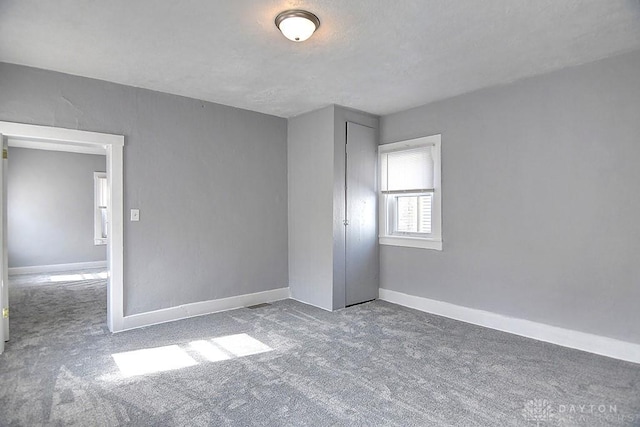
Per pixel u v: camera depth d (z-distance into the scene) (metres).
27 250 7.04
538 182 3.31
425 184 4.25
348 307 4.39
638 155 2.79
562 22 2.38
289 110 4.52
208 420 2.03
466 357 2.89
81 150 7.38
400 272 4.52
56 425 1.98
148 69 3.20
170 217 3.89
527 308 3.39
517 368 2.69
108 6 2.18
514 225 3.48
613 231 2.90
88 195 7.66
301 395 2.30
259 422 2.02
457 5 2.18
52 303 4.61
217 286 4.24
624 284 2.85
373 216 4.71
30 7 2.18
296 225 4.79
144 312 3.70
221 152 4.28
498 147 3.59
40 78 3.16
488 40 2.64
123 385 2.43
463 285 3.87
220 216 4.27
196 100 4.07
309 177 4.59
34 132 3.13
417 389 2.38
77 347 3.11
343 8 2.21
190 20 2.36
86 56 2.92
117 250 3.53
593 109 3.00
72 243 7.49
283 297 4.85
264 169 4.68
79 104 3.34
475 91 3.76
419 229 4.39
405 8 2.21
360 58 2.95
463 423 2.01
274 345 3.16
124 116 3.59
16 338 3.32
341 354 2.96
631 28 2.46
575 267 3.10
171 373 2.61
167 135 3.86
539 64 3.07
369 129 4.65
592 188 3.01
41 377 2.54
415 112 4.35
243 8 2.21
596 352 2.97
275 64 3.08
